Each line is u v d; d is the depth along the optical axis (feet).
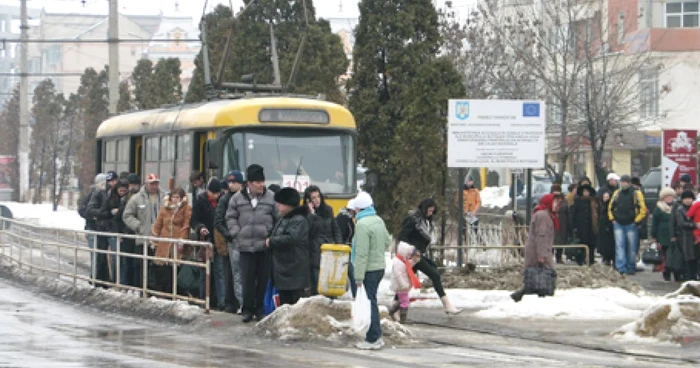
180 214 75.36
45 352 54.29
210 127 87.56
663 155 114.42
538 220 74.13
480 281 85.56
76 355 53.16
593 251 107.55
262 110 87.30
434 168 96.48
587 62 156.87
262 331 60.18
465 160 92.27
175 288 72.33
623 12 202.90
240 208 65.21
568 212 107.34
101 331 64.34
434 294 80.18
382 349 57.06
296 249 62.23
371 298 56.80
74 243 88.69
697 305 61.26
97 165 118.73
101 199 87.45
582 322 69.41
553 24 177.88
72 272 88.63
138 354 53.93
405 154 96.73
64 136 281.33
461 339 61.26
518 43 173.47
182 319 67.77
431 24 112.68
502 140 92.58
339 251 60.03
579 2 179.22
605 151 211.61
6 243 108.47
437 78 96.78
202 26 111.24
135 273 79.46
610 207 104.12
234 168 85.97
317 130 88.79
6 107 360.69
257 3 147.02
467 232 101.91
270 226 65.00
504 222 108.78
